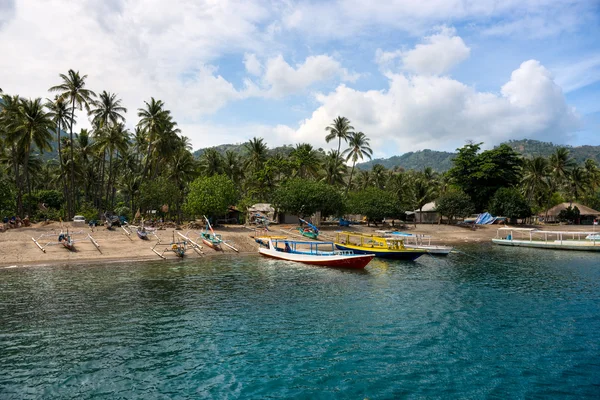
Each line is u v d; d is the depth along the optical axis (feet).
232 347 61.41
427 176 412.36
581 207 337.93
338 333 67.62
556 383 50.93
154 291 94.63
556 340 64.85
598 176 369.91
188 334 66.59
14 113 198.29
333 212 233.14
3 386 48.67
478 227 274.98
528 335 66.95
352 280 110.22
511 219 297.53
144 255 146.92
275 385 50.03
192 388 49.11
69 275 111.75
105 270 120.26
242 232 204.03
